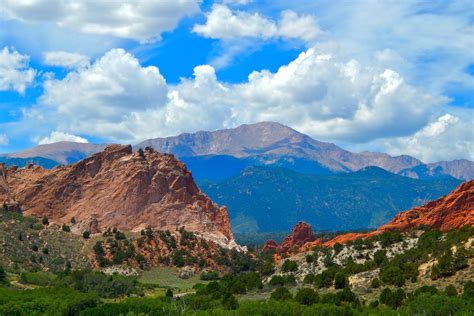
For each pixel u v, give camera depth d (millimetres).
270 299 185625
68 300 189000
